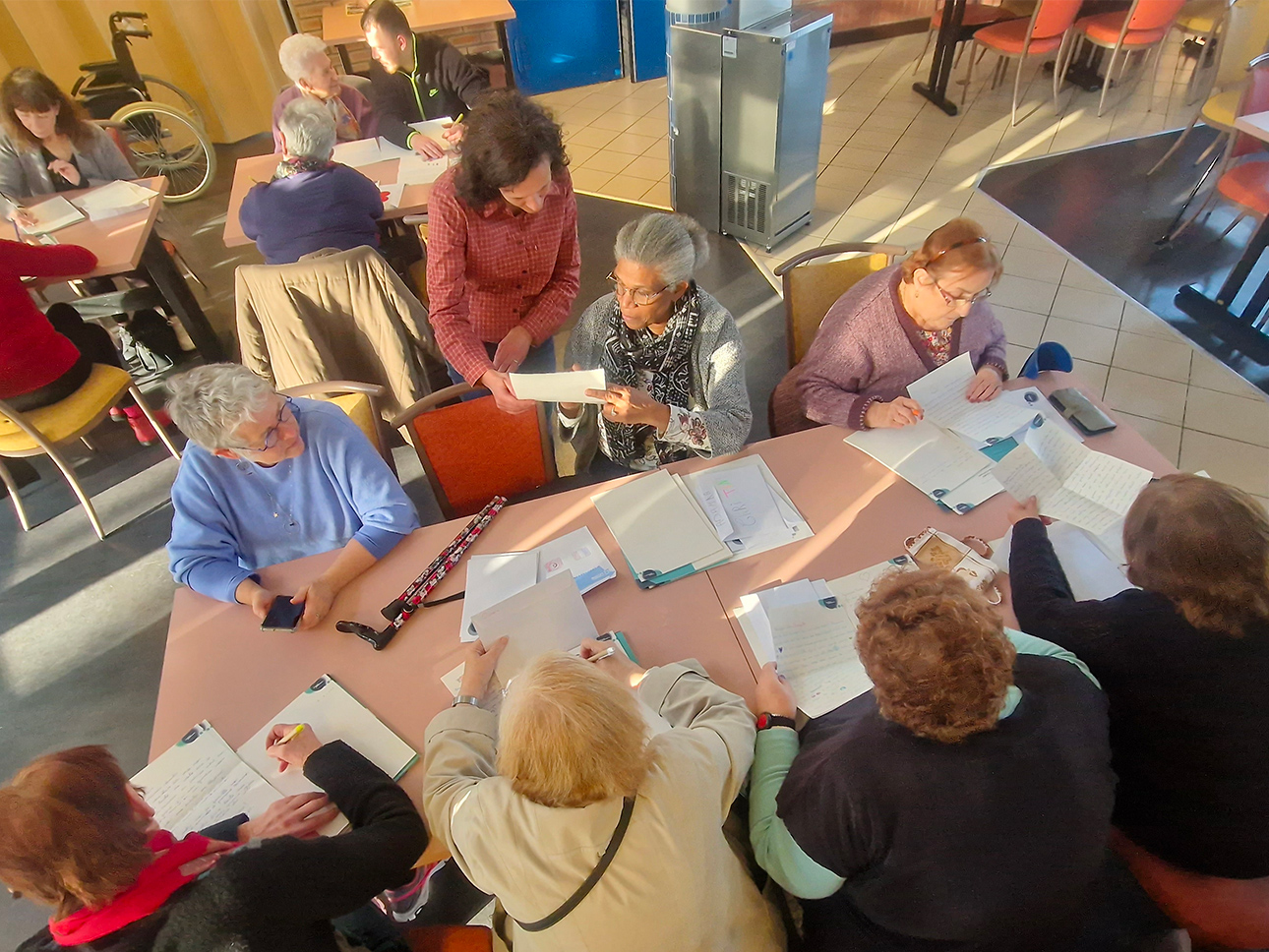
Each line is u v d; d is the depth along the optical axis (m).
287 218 2.62
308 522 1.73
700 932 0.95
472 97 3.65
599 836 0.90
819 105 3.69
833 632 1.40
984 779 0.90
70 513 2.80
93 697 2.23
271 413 1.50
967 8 5.07
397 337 2.52
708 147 3.89
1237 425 2.80
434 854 1.23
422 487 2.84
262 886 0.97
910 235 3.96
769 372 3.21
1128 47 4.55
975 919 0.96
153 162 4.65
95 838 0.90
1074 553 1.44
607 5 5.46
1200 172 4.25
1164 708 1.11
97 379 2.63
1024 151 4.59
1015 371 3.07
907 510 1.62
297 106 2.59
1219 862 1.17
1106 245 3.76
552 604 1.42
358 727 1.32
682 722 1.24
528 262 2.20
